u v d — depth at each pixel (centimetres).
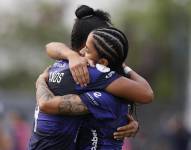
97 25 1021
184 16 5647
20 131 2500
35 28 6438
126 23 6081
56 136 986
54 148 988
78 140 992
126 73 1031
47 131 988
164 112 4444
